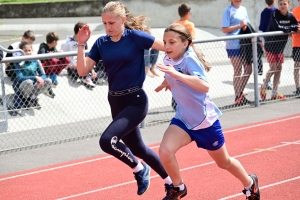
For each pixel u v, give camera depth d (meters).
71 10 52.44
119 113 13.61
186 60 12.19
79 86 26.36
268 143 20.81
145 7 47.44
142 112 13.65
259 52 27.98
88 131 23.89
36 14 53.22
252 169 17.39
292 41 29.27
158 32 43.00
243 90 27.80
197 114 12.32
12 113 23.28
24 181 17.33
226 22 27.80
